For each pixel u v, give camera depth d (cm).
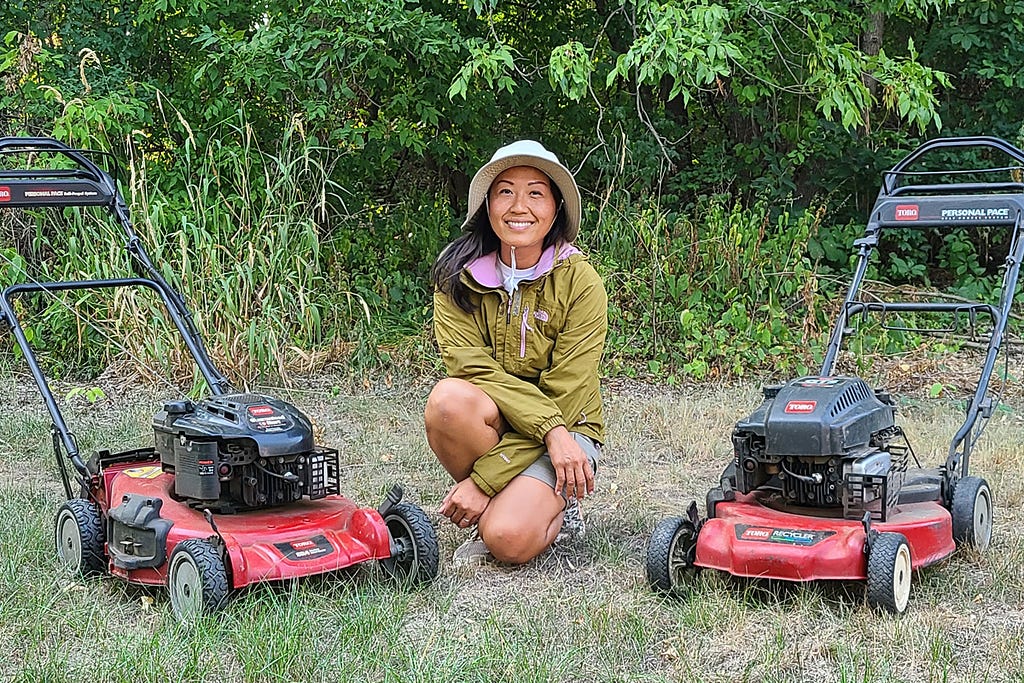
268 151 1170
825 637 436
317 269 1015
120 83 1108
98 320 979
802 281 1054
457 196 1352
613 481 695
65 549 523
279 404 498
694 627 448
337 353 1012
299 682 400
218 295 944
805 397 485
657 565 477
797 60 1155
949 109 1336
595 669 413
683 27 964
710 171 1266
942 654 414
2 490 661
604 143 1160
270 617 442
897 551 450
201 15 1137
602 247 1086
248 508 494
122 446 760
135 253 607
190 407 496
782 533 470
